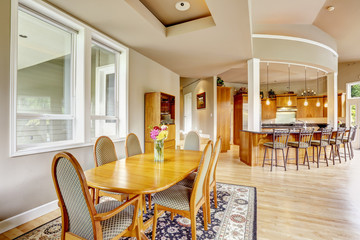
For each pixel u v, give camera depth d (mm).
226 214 2180
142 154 2570
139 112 4094
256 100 4488
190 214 1556
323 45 5105
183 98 10109
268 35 4508
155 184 1397
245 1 2291
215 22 2797
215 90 6266
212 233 1811
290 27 4688
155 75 4723
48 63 2475
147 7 2838
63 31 2670
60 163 1118
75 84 2793
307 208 2338
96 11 2498
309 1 3758
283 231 1863
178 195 1688
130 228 1362
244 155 4730
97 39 3146
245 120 7605
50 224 1982
